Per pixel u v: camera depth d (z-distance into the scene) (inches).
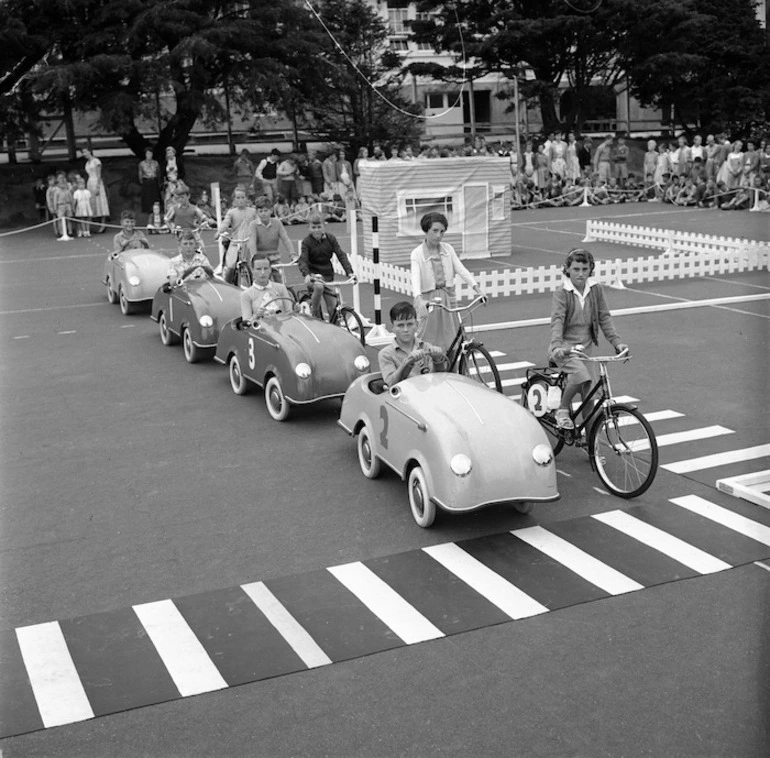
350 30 1556.3
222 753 183.9
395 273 684.7
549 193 1315.2
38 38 1293.1
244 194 604.7
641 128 2033.7
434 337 382.6
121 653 221.0
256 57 1398.9
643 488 297.1
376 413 315.6
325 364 385.7
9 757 184.5
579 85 1752.0
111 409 421.1
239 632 228.7
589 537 274.1
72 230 1159.6
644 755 178.2
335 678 207.8
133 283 626.8
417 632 225.5
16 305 690.2
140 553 274.5
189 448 365.7
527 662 211.2
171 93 1530.5
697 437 356.5
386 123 1555.1
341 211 1231.5
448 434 275.4
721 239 794.2
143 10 1312.7
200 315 487.2
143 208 1245.1
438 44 1694.1
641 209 1209.4
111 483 331.0
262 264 421.4
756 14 1812.3
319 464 343.9
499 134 1829.5
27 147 1565.0
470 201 843.4
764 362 460.1
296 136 1585.9
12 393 452.1
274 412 400.5
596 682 202.2
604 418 308.7
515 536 276.8
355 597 243.9
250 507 305.9
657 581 246.2
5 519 302.0
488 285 656.4
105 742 188.5
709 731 184.1
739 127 1803.6
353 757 181.2
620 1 1606.8
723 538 270.5
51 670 214.7
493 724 189.5
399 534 281.4
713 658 209.3
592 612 231.9
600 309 321.1
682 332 533.0
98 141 1652.3
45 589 254.2
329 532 284.7
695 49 1784.0
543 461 278.1
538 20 1593.3
